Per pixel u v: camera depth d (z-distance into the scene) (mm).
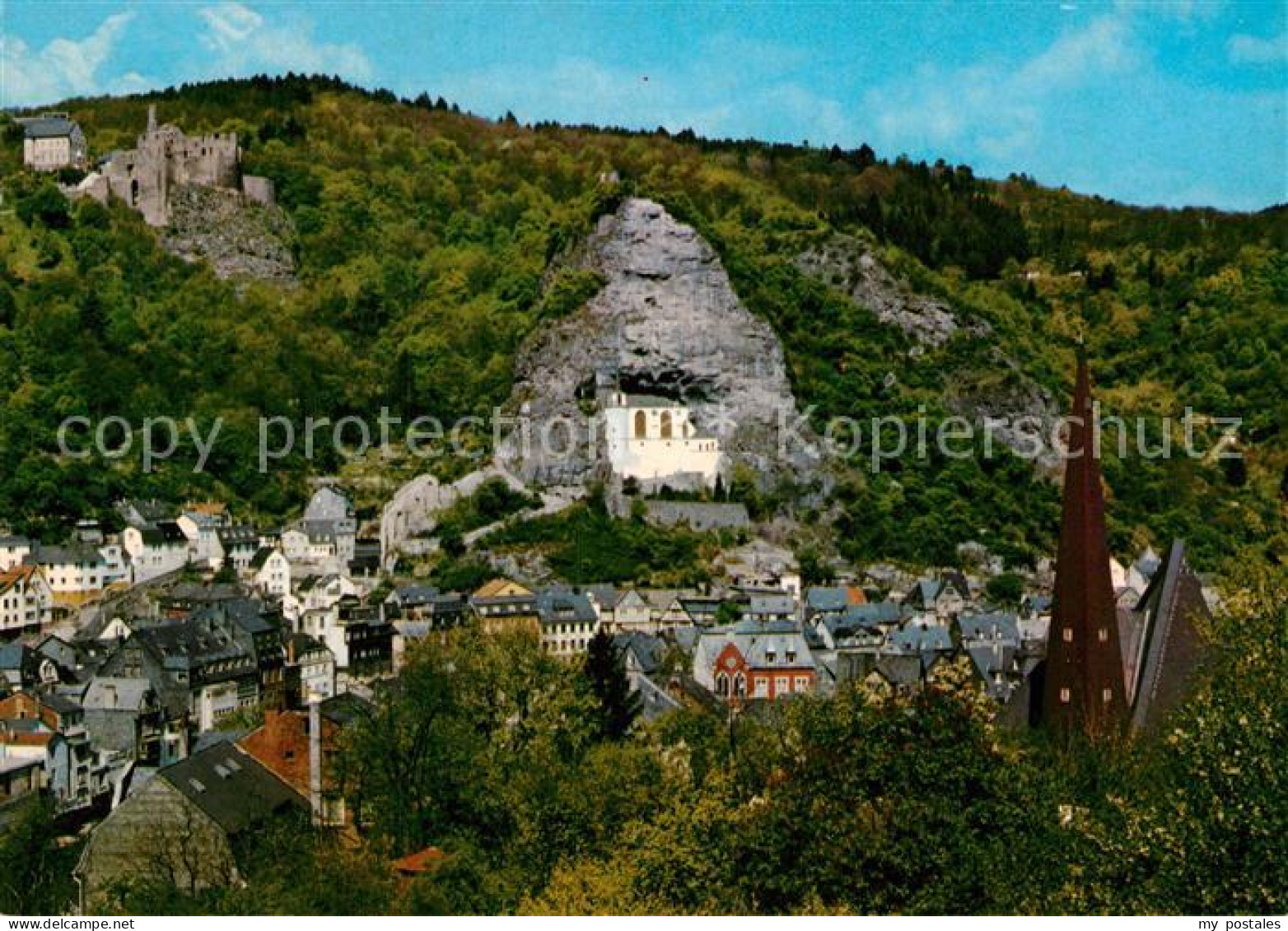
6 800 153125
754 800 100500
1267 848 68938
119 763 176750
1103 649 118875
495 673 146500
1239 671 87312
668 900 92062
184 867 119250
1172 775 81125
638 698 171875
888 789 79875
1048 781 88375
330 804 132500
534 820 112562
